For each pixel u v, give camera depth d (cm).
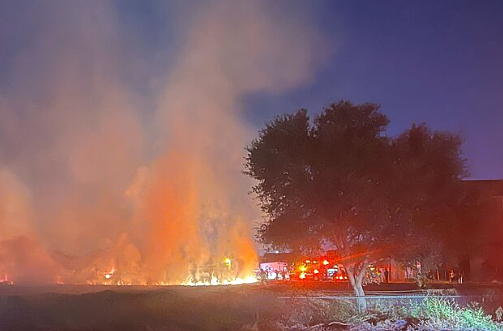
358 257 1898
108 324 1606
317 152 1873
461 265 3147
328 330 1573
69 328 1550
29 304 1778
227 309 1770
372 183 1867
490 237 3025
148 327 1564
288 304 1791
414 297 1800
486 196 2241
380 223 1819
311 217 1855
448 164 1942
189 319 1677
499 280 3066
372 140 1891
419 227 1906
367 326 1592
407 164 1852
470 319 1600
